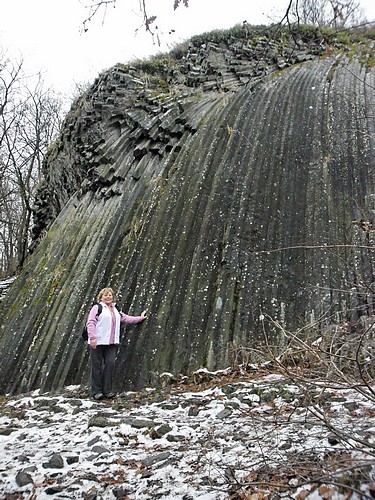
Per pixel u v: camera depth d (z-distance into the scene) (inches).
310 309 305.0
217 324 310.5
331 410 184.2
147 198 411.5
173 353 308.0
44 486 156.3
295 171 382.9
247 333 304.8
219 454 166.4
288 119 423.5
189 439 187.5
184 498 140.0
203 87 504.4
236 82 502.0
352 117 404.8
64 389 315.6
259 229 351.3
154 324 323.3
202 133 430.3
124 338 320.5
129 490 149.6
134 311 336.8
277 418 180.9
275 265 331.6
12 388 347.6
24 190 983.0
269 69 509.4
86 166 534.9
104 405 259.1
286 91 454.6
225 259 337.7
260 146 403.5
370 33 577.0
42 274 434.9
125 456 176.6
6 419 249.8
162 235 371.2
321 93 442.3
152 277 349.1
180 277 341.7
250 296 319.3
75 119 619.5
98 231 425.4
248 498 133.6
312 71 485.7
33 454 184.7
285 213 358.3
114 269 375.2
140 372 304.5
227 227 356.2
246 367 280.4
